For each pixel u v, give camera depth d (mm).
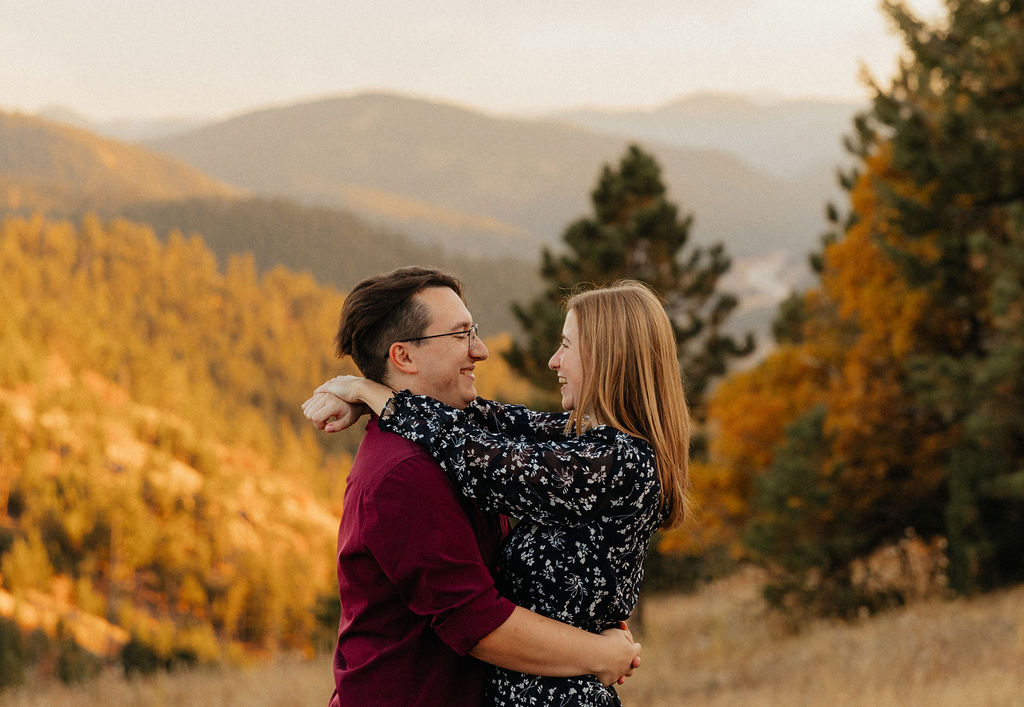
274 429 166375
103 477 92688
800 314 20234
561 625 1922
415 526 1850
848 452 16594
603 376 2035
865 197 16797
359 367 2172
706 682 10641
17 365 119750
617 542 1966
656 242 14258
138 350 157750
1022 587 13094
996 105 13508
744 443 17672
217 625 80188
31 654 48375
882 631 11523
